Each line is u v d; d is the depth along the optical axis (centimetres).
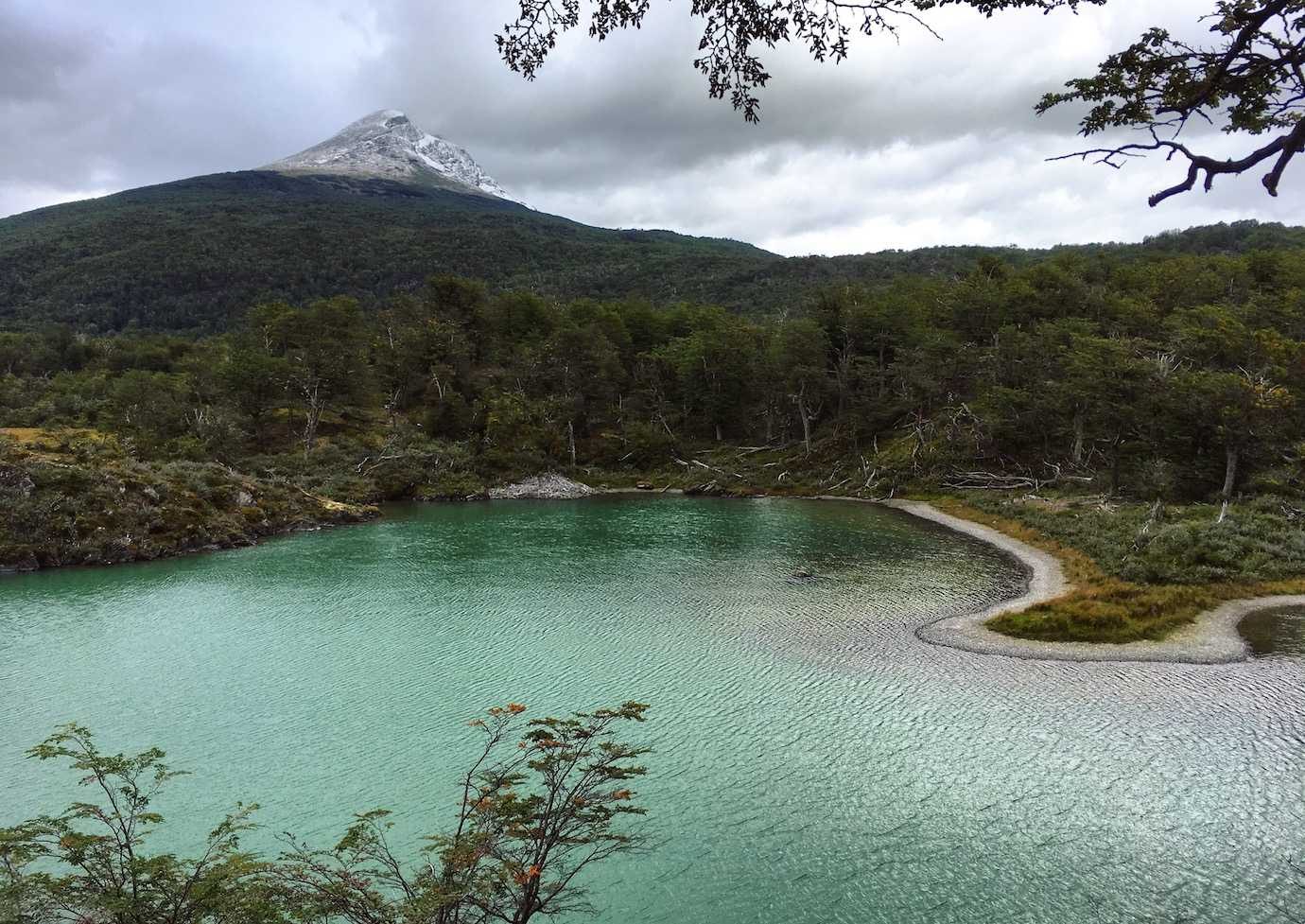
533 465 10544
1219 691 2859
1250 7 768
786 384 10481
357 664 3362
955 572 5006
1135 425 7125
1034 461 8494
